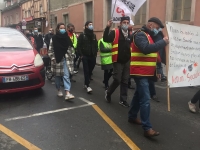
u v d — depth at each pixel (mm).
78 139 3486
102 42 5988
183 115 4496
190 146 3334
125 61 4758
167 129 3871
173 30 3748
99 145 3318
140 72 3459
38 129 3809
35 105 4953
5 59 5250
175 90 6344
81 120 4184
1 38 6266
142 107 3504
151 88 5328
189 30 3875
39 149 3201
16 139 3477
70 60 5316
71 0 20516
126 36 4676
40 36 12969
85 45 5934
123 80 4898
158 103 5207
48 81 7262
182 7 10508
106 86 6297
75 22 20156
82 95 5766
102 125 3988
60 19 23062
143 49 3240
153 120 4242
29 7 33656
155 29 3414
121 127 3922
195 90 6336
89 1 17672
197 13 9750
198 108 4895
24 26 23016
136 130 3816
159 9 11523
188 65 3955
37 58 5688
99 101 5293
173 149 3242
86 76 6012
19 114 4449
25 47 6113
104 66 6031
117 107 4902
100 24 16547
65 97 5254
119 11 4930
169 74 3762
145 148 3250
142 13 12719
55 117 4312
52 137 3539
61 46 5055
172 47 3760
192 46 3951
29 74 5246
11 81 5059
